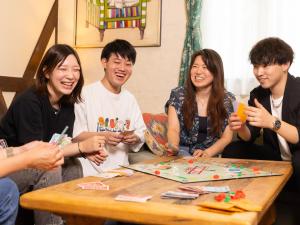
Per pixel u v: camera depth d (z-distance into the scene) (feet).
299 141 6.30
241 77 10.62
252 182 4.57
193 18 10.90
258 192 4.02
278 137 7.32
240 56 10.62
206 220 3.09
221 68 8.20
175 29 11.51
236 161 6.43
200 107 8.38
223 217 3.09
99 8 12.47
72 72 6.31
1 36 11.02
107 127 7.89
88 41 12.67
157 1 11.68
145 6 11.83
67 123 6.63
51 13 12.82
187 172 5.09
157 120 10.02
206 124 8.27
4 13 11.09
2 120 6.30
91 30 12.63
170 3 11.56
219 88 8.15
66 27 12.96
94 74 12.66
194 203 3.49
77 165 6.45
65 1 12.94
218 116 8.15
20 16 11.65
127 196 3.66
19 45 11.66
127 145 8.05
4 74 11.17
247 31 10.52
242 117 6.22
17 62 11.62
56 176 5.49
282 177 4.98
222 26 10.78
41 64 6.26
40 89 6.21
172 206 3.38
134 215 3.36
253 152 7.51
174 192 3.81
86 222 3.90
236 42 10.66
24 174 5.42
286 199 6.56
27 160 3.97
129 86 12.09
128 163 8.27
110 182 4.43
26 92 6.21
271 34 10.27
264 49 6.90
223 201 3.53
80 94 6.89
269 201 3.79
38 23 12.35
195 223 3.13
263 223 6.24
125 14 12.12
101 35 12.49
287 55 6.88
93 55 12.66
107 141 7.25
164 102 11.69
